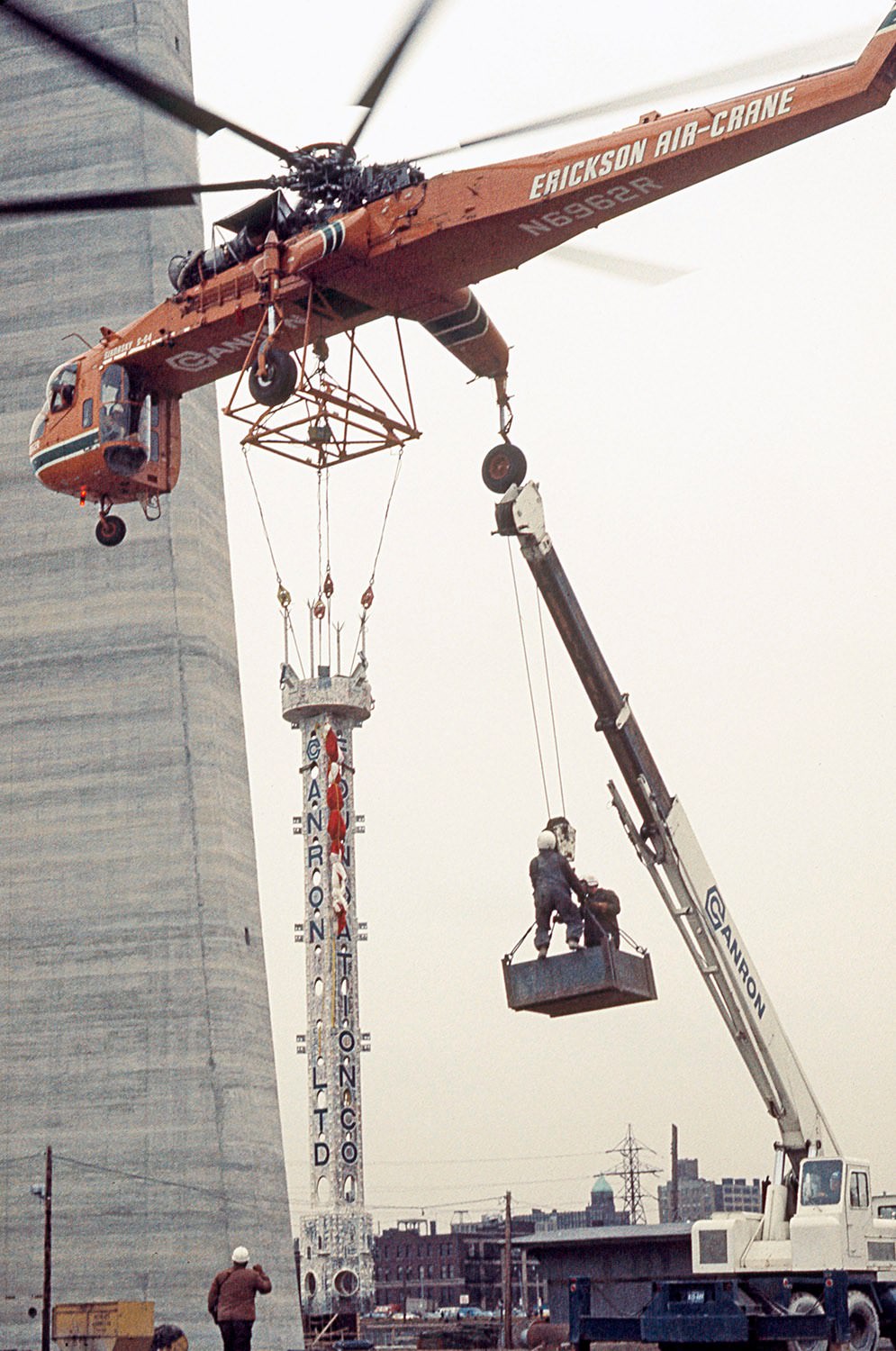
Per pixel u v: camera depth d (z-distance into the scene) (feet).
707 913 91.09
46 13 211.82
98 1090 189.16
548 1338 135.03
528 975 81.25
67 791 196.65
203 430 211.00
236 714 207.62
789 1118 91.25
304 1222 360.48
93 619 200.13
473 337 92.53
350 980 371.56
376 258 86.63
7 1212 187.83
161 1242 184.03
